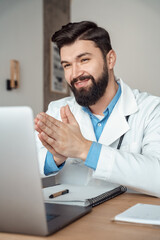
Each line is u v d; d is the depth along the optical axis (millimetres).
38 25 3689
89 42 1248
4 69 3160
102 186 1122
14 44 3291
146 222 706
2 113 609
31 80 3561
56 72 4094
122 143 1323
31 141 602
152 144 1255
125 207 869
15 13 3307
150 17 3422
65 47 1258
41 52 3754
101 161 978
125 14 3508
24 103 3445
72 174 1335
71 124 988
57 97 4168
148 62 3451
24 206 627
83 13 3676
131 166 983
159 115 1353
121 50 3539
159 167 1007
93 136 1332
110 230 674
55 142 959
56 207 830
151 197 1009
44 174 1171
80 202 853
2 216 649
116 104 1354
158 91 3436
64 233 659
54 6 4027
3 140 618
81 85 1270
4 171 626
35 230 632
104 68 1300
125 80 3541
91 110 1411
